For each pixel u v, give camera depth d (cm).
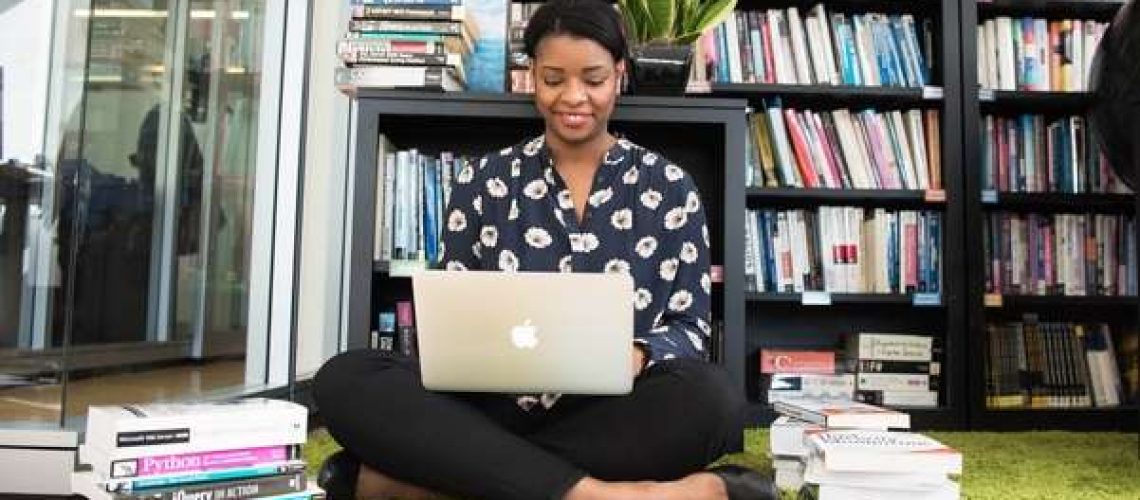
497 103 180
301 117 250
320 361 251
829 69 254
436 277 106
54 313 165
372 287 190
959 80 249
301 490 113
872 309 263
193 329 248
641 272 140
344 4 270
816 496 131
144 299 250
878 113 256
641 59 178
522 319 106
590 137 145
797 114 252
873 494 120
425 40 184
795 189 246
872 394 242
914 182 251
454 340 108
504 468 107
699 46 251
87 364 206
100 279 211
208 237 252
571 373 108
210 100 258
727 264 174
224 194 253
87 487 106
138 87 242
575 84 139
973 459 178
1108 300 245
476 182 150
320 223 253
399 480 118
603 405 118
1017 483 152
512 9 258
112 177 222
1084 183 253
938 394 244
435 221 195
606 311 104
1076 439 212
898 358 244
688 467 115
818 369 243
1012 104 257
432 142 208
